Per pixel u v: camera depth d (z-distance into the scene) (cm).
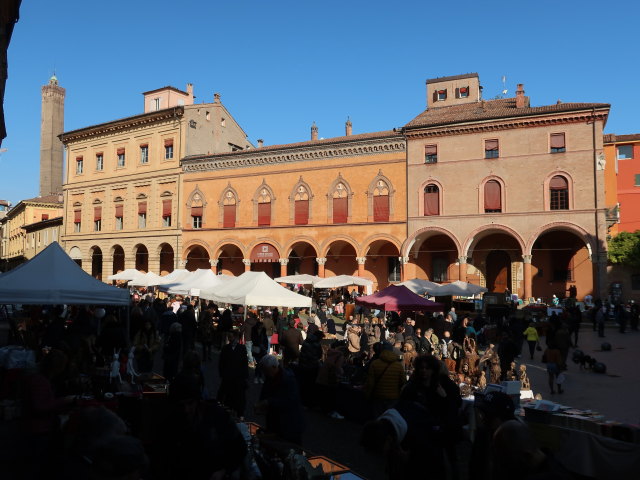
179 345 1479
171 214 5106
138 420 820
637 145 4441
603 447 812
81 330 1695
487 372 1889
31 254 7338
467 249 3881
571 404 1505
